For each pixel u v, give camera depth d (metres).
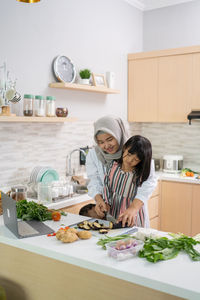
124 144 2.17
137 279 1.28
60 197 2.74
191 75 3.97
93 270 1.40
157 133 4.71
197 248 1.59
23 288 1.71
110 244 1.51
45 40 3.16
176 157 4.15
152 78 4.27
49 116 2.98
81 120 3.69
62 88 3.38
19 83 2.91
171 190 3.93
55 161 3.36
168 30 4.56
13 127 2.88
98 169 2.46
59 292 1.57
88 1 3.69
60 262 1.55
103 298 1.43
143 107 4.38
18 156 2.94
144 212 2.32
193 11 4.34
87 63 3.72
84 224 1.92
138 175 2.20
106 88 3.74
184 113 4.06
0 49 2.73
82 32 3.62
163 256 1.44
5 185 2.83
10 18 2.80
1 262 1.79
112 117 2.32
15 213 1.70
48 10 3.17
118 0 4.20
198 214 3.76
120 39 4.28
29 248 1.63
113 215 2.37
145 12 4.74
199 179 3.73
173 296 1.25
